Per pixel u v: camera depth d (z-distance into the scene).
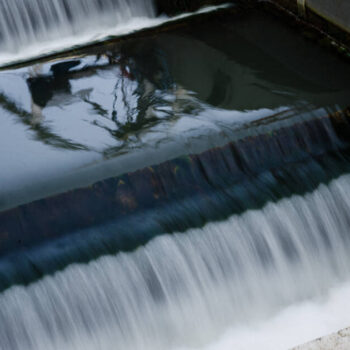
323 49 12.80
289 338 8.94
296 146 10.61
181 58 12.67
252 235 9.58
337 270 9.95
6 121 10.83
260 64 12.37
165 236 9.20
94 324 8.81
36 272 8.70
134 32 13.77
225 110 10.95
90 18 14.06
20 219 9.07
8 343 8.45
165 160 9.83
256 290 9.49
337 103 11.16
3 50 13.47
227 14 14.17
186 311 9.15
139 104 11.17
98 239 9.09
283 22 13.78
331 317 9.20
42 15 13.63
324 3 12.98
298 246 9.79
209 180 9.96
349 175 10.36
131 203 9.52
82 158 9.81
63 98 11.44
